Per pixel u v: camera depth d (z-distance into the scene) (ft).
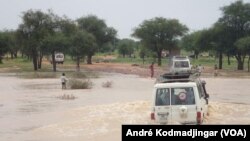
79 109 90.68
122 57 575.38
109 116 78.48
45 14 314.76
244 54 293.02
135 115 78.38
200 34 322.75
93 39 316.19
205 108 69.10
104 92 134.21
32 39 302.86
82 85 150.30
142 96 118.42
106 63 396.16
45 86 163.43
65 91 140.87
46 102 109.70
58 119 79.56
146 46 389.19
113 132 63.52
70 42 300.40
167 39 384.06
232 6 305.53
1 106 103.55
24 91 144.05
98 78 204.23
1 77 223.92
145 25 387.34
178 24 385.09
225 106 86.43
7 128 71.72
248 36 283.18
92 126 69.15
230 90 132.87
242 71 265.13
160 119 59.98
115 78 203.10
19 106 102.83
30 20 309.42
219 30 305.94
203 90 72.54
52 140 60.08
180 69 175.73
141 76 215.31
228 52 301.63
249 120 70.38
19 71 283.79
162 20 386.93
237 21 304.09
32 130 68.85
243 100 102.58
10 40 395.34
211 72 249.55
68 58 536.83
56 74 240.32
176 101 59.72
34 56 303.68
